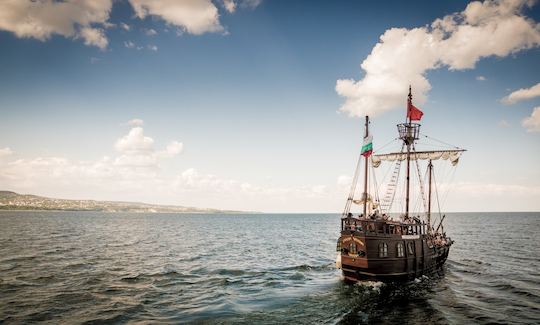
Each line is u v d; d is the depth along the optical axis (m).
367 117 46.09
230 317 28.39
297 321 27.78
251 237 108.38
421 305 32.78
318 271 48.94
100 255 59.69
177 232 125.81
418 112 51.06
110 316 27.95
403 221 46.84
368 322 28.05
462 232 133.12
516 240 98.62
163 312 29.38
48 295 33.44
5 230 110.38
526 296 36.50
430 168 65.12
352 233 38.84
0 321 26.23
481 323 28.02
